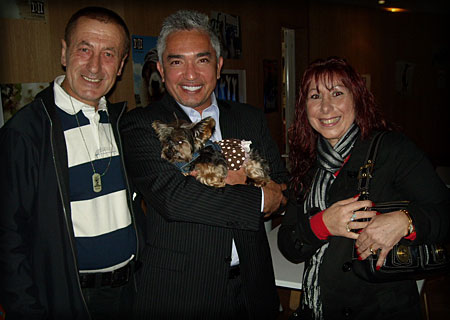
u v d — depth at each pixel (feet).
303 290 6.85
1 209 6.07
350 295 6.19
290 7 26.91
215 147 7.74
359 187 6.12
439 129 39.58
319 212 6.45
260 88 23.91
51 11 11.14
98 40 6.85
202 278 6.87
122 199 7.38
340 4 32.37
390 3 33.09
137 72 14.46
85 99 7.05
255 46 23.18
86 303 6.67
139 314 7.01
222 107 8.38
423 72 38.34
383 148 6.16
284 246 7.04
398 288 6.10
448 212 5.85
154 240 7.12
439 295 14.30
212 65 7.40
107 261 7.04
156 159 6.85
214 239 6.90
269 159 8.34
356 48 34.37
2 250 6.03
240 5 21.47
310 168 7.14
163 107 7.77
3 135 6.22
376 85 36.37
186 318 6.85
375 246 5.73
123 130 7.39
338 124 6.52
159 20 15.48
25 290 6.09
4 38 9.96
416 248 5.87
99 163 7.11
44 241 6.44
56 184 6.49
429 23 37.76
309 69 6.75
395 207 5.87
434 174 6.00
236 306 7.22
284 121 29.60
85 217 6.86
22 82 10.41
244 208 6.44
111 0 13.21
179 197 6.37
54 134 6.53
